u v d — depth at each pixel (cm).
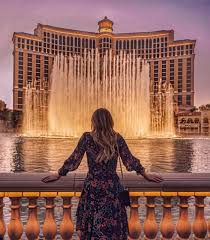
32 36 14350
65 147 3416
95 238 308
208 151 3077
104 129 317
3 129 11638
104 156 309
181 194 343
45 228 344
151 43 15538
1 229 346
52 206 346
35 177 338
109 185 312
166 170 1809
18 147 3409
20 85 14212
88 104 6569
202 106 12356
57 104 6644
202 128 12212
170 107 8556
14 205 344
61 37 15125
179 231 347
